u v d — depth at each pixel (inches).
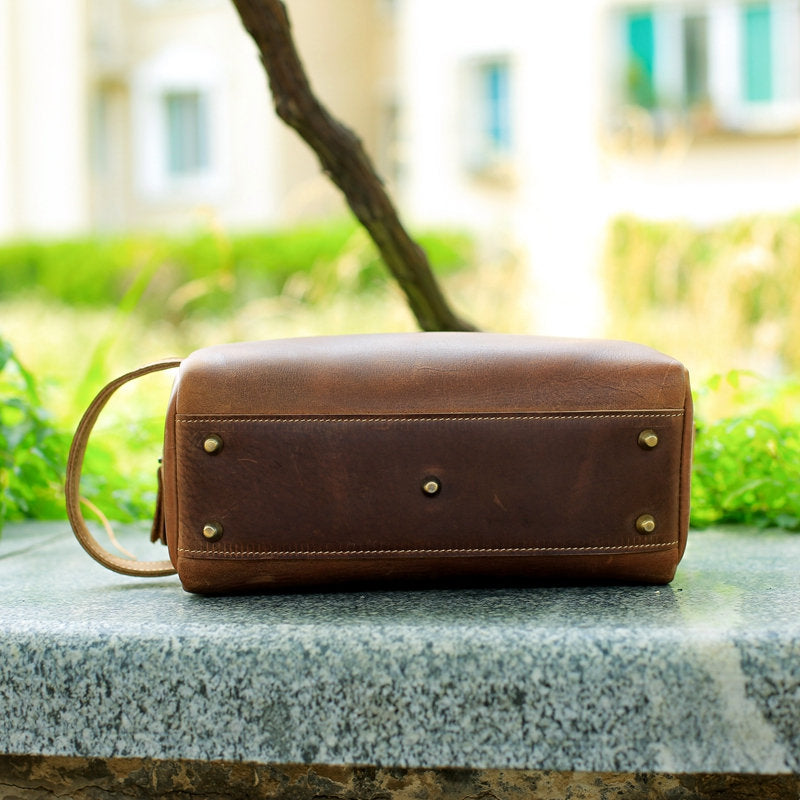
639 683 28.7
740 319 107.8
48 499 55.8
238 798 33.4
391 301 109.0
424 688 29.2
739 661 28.6
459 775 32.4
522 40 344.5
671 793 31.9
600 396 33.4
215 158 454.0
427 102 368.2
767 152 313.3
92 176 466.9
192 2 449.1
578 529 33.5
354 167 49.1
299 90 47.5
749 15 315.0
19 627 31.0
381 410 33.2
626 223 114.3
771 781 31.8
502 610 31.9
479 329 55.2
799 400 77.8
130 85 466.3
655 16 324.8
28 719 30.7
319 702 29.5
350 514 33.3
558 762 28.9
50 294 328.5
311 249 293.9
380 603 33.2
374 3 469.4
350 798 32.9
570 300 112.7
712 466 50.8
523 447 33.3
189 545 33.4
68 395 83.7
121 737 30.3
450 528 33.4
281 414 33.2
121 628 30.7
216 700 29.9
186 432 33.3
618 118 318.3
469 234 295.6
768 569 38.7
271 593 34.9
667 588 34.9
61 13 438.6
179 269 284.7
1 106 445.7
